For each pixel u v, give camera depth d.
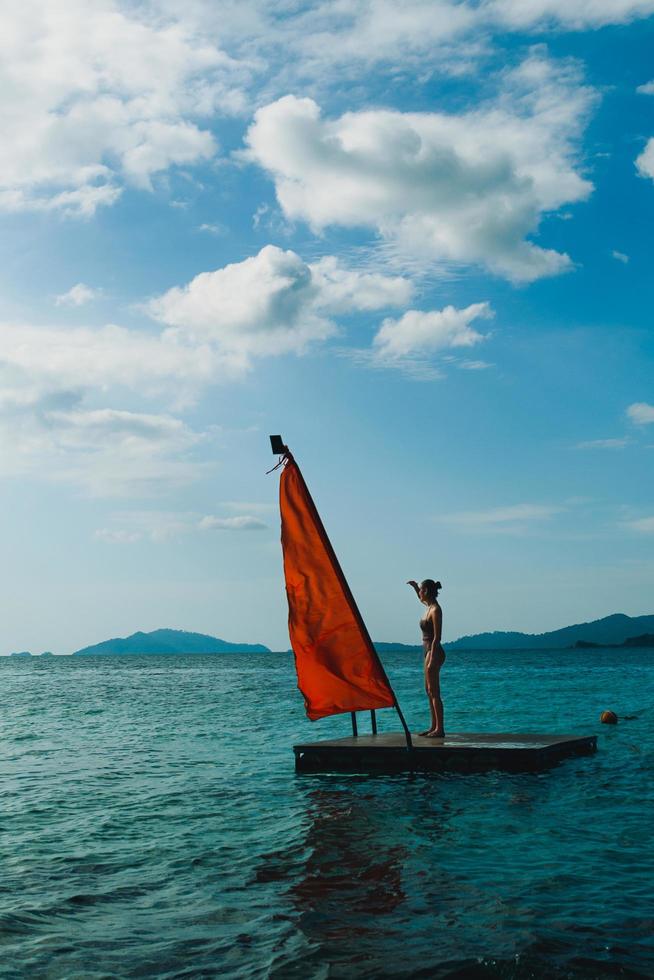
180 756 20.75
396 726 28.02
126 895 8.79
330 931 7.42
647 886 8.70
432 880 9.04
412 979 6.30
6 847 11.05
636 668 113.44
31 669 145.50
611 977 6.27
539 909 7.93
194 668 145.25
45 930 7.63
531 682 66.44
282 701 45.44
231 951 6.98
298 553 16.80
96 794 15.12
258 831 11.80
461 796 14.04
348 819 12.40
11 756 21.23
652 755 18.53
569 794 14.07
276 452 16.91
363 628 16.66
